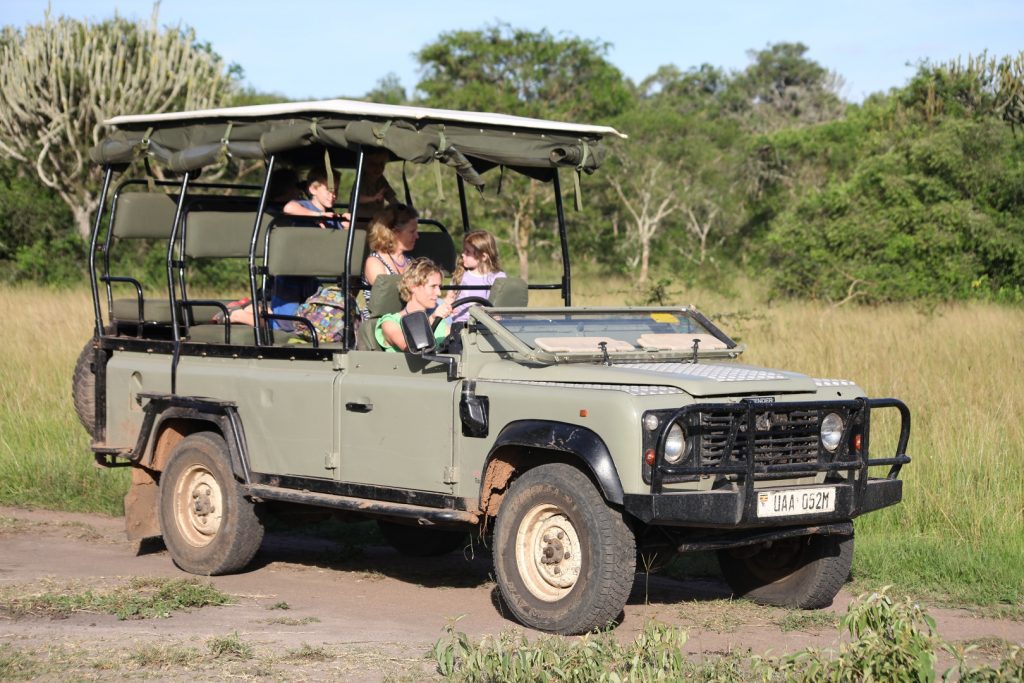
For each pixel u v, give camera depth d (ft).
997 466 33.71
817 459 23.52
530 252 156.15
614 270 156.87
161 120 29.84
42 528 34.47
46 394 47.73
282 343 29.78
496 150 26.81
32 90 110.93
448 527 25.77
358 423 26.03
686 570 29.96
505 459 24.04
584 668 18.26
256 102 142.31
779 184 179.63
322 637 22.71
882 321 71.51
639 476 21.56
